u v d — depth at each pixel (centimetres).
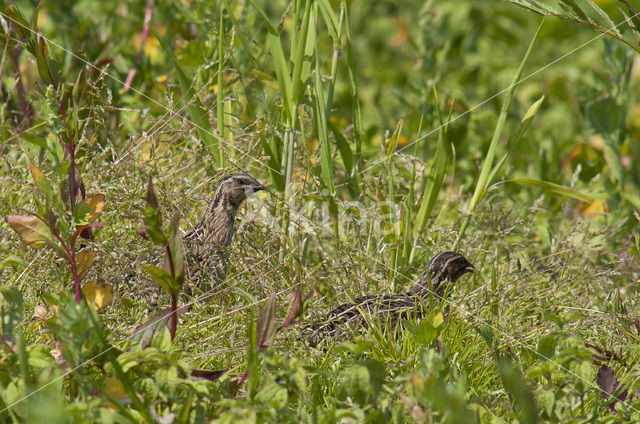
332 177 1058
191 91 1101
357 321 870
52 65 793
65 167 700
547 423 534
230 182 1055
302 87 1055
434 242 1116
